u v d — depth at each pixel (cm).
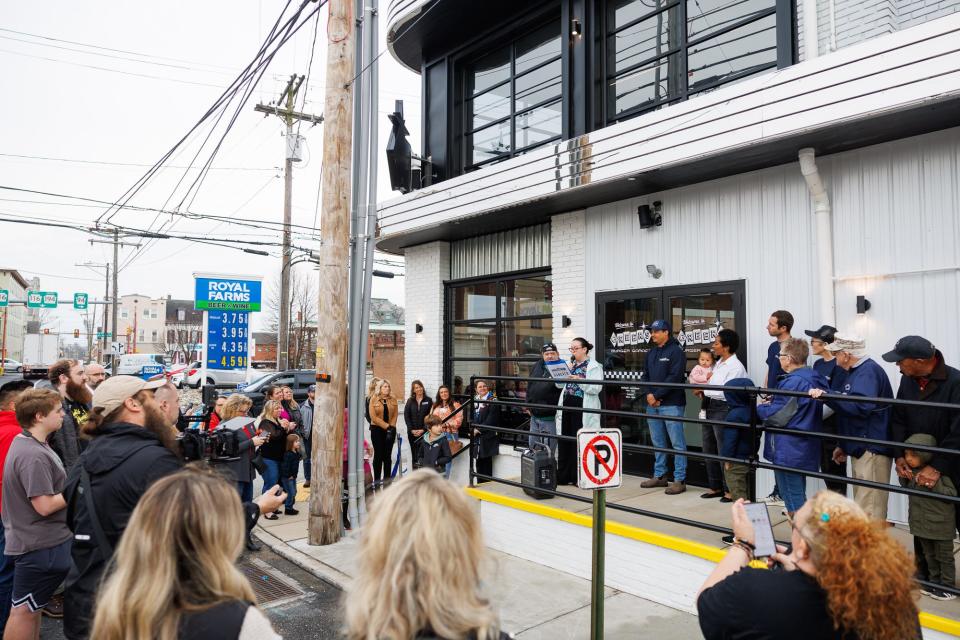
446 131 1002
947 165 520
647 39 759
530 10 877
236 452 432
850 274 570
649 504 581
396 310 5719
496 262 948
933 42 462
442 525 148
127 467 266
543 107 874
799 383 454
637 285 744
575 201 774
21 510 381
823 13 582
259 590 546
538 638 435
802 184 609
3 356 3838
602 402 767
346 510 733
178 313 8412
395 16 939
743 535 246
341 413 671
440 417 852
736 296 652
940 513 383
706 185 683
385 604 143
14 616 382
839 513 193
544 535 589
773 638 190
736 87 576
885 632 175
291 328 4447
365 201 748
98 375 667
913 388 416
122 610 157
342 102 678
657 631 443
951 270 514
